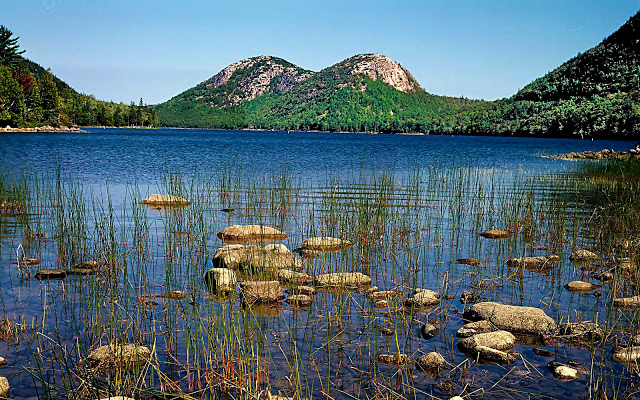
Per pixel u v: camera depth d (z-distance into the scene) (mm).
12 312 5961
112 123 154750
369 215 10328
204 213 12227
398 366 4844
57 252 8500
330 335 5516
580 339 5457
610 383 4605
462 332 5570
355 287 7109
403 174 22578
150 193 15406
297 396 4152
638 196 12945
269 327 5668
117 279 7137
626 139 99750
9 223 10562
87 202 13250
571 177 20438
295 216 11992
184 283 7121
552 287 7152
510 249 9188
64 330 5508
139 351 4941
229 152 40531
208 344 5234
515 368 4906
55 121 94250
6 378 4500
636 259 7957
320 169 25203
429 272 7867
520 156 40469
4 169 21594
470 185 17609
